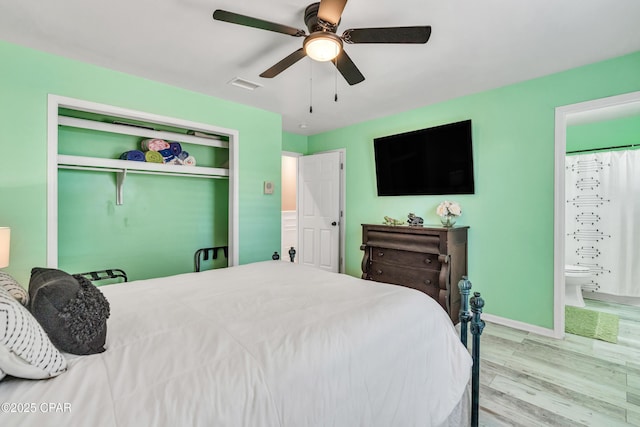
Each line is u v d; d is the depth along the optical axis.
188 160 3.20
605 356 2.36
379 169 3.89
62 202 2.64
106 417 0.70
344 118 3.99
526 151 2.80
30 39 2.08
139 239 3.07
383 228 3.33
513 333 2.78
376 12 1.77
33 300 0.98
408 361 1.31
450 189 3.25
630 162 3.61
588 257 3.87
